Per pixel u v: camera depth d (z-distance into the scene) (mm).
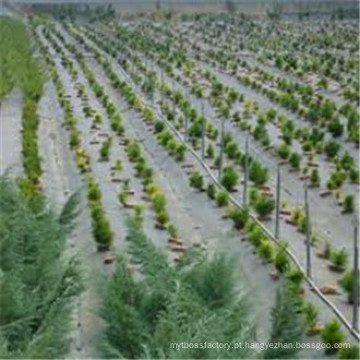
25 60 44906
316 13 91875
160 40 68562
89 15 87625
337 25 82438
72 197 20422
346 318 16906
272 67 54312
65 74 50469
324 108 35625
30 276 15000
